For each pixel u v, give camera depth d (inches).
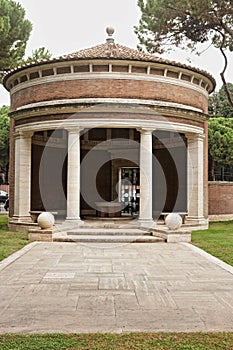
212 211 1094.4
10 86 912.3
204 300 328.2
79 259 509.0
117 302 320.5
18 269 445.4
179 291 356.5
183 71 821.2
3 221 1090.1
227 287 371.9
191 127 845.8
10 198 908.0
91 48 906.7
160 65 789.2
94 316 285.1
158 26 910.4
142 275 419.8
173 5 862.5
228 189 1124.5
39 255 536.4
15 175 864.3
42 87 810.2
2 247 600.4
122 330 255.4
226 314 291.4
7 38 964.0
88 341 233.1
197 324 269.0
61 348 221.9
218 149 1697.8
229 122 1844.2
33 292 349.4
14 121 887.7
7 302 319.0
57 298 331.3
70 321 274.2
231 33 871.1
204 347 224.5
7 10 970.1
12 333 249.1
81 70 783.1
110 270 443.5
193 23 894.4
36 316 285.0
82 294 343.9
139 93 783.7
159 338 239.1
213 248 605.9
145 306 310.2
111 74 776.3
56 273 425.7
